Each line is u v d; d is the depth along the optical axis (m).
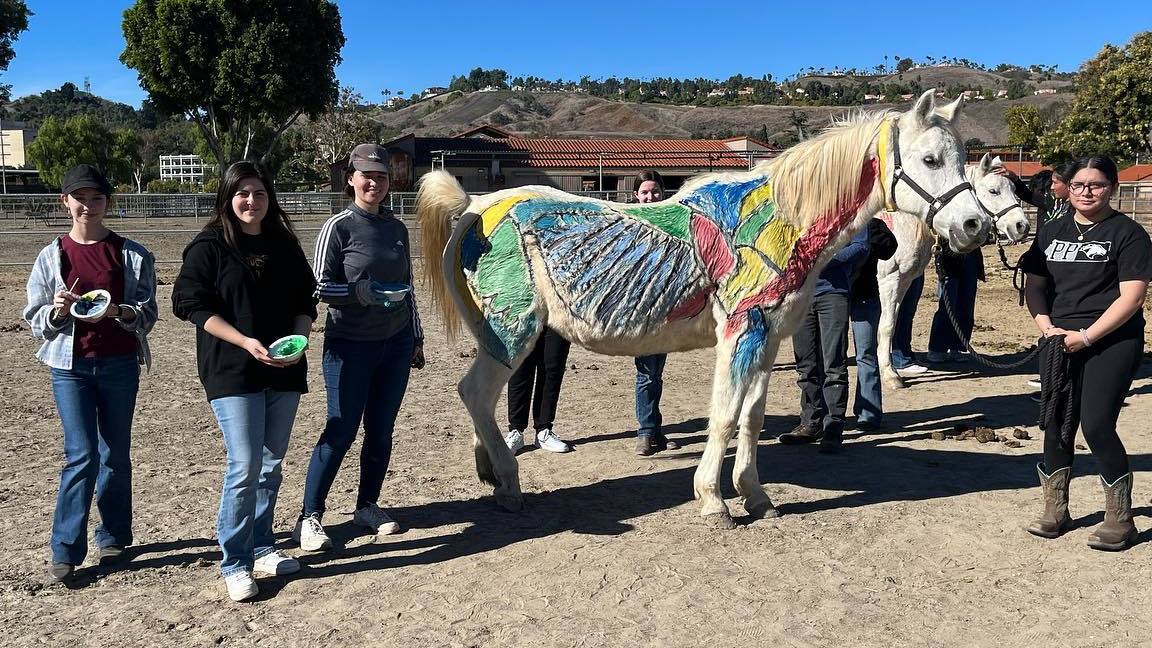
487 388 4.68
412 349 4.38
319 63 37.56
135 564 4.03
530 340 4.59
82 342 3.71
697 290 4.38
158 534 4.38
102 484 3.96
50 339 3.71
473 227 4.62
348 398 4.11
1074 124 38.03
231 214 3.62
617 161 42.78
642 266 4.37
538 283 4.50
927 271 16.62
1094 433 4.03
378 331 4.12
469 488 5.15
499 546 4.25
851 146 4.35
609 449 5.99
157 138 120.25
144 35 35.69
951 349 8.95
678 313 4.41
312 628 3.42
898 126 4.36
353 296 3.90
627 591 3.73
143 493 4.97
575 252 4.42
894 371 7.92
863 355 6.41
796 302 4.39
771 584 3.79
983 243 4.40
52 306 3.66
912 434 6.36
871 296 6.14
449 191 4.69
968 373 8.45
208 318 3.51
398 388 4.32
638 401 5.80
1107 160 3.92
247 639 3.33
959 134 4.34
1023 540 4.26
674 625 3.43
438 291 4.80
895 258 7.70
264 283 3.66
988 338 10.25
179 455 5.70
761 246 4.32
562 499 4.97
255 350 3.46
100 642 3.31
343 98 66.44
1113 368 3.95
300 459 5.68
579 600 3.65
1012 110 52.66
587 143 46.59
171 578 3.88
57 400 3.76
